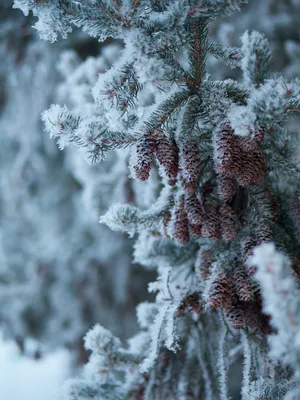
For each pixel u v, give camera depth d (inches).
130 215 37.5
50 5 33.3
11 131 99.3
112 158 59.4
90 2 33.4
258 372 36.9
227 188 35.9
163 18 33.4
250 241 36.4
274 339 30.0
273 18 76.4
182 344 40.3
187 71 35.9
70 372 97.4
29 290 106.0
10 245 118.6
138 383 39.9
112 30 34.3
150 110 36.1
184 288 38.1
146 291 94.9
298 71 65.3
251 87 38.4
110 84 34.0
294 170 36.7
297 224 37.5
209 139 36.0
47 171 108.7
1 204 119.1
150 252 39.8
